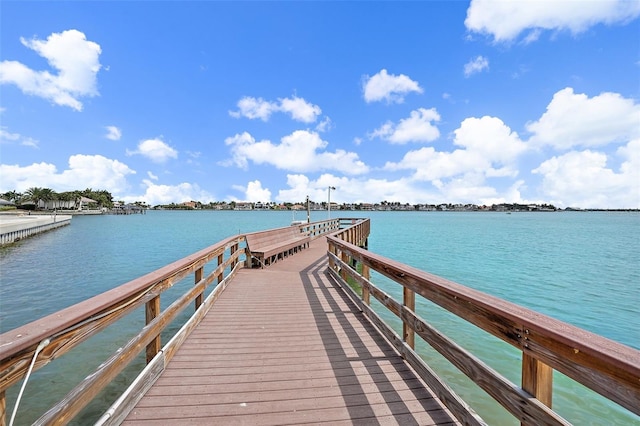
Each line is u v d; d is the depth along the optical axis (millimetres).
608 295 7664
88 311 1374
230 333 3113
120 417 1717
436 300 1951
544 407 1121
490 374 1428
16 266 11258
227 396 2033
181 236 23969
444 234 26141
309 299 4355
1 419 1004
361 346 2830
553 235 25984
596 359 917
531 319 1196
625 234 27734
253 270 6496
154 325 2148
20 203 74562
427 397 2049
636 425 2918
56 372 3715
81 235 24672
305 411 1892
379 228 33938
